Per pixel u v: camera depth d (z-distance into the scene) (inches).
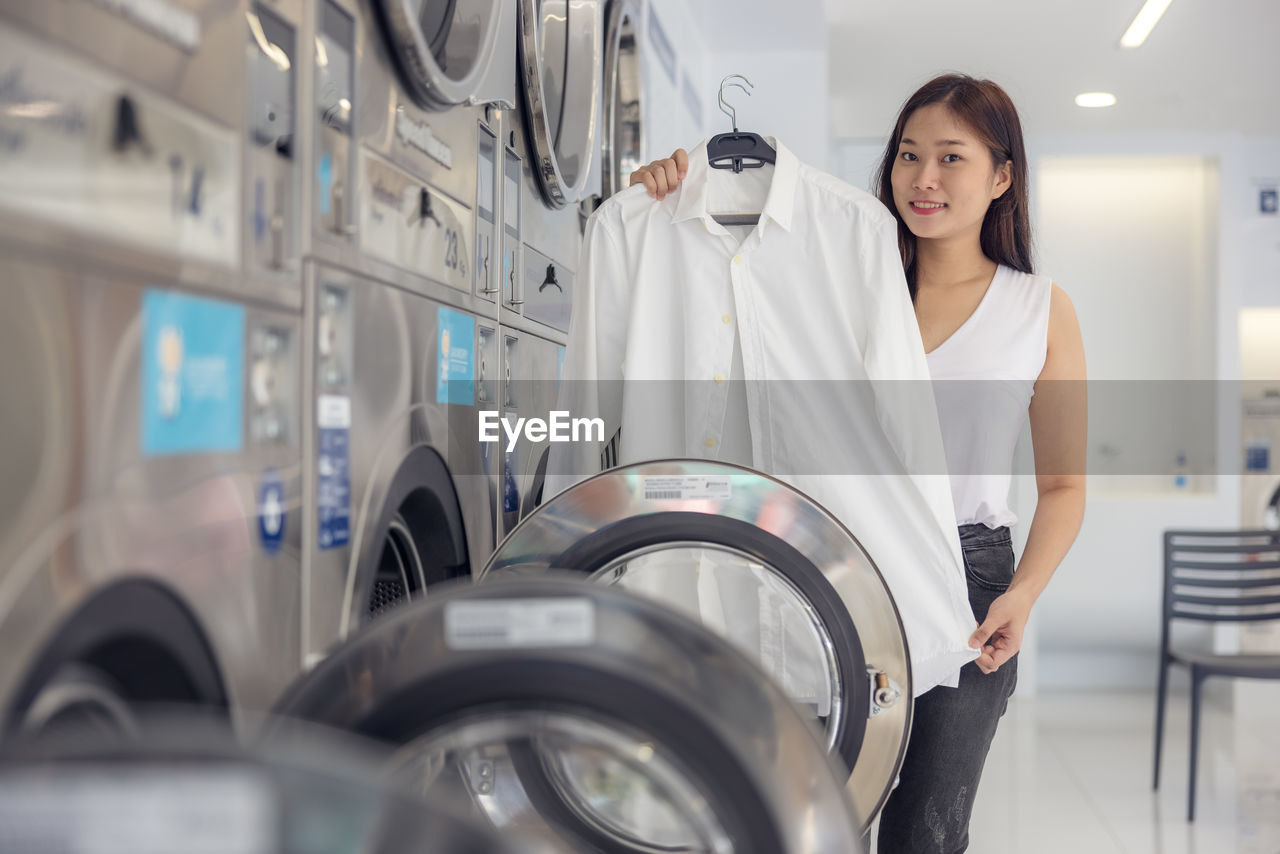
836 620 52.3
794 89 176.1
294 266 38.8
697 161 64.0
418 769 36.1
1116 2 154.5
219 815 20.8
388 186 47.4
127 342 29.2
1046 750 171.2
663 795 31.8
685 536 52.6
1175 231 227.3
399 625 32.7
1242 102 198.1
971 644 62.0
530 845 22.0
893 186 69.7
